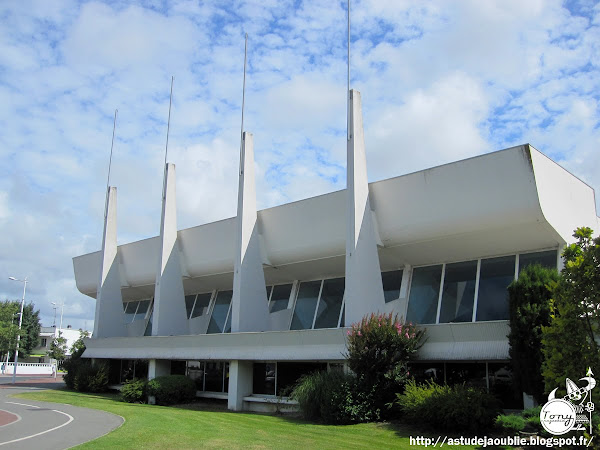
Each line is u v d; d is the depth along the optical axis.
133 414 21.00
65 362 38.69
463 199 20.05
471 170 19.59
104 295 35.81
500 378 18.70
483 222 19.89
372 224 21.91
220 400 28.09
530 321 15.75
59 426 17.44
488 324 17.98
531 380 15.48
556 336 12.34
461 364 19.69
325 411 18.72
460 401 15.89
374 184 22.27
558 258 19.84
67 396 30.52
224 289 33.28
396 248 22.78
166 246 31.11
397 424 17.59
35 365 68.62
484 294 21.05
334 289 26.69
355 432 16.78
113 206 37.28
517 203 18.83
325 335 21.38
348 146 21.97
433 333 19.28
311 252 25.56
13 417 20.06
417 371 20.58
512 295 16.42
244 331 25.30
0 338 51.88
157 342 29.59
